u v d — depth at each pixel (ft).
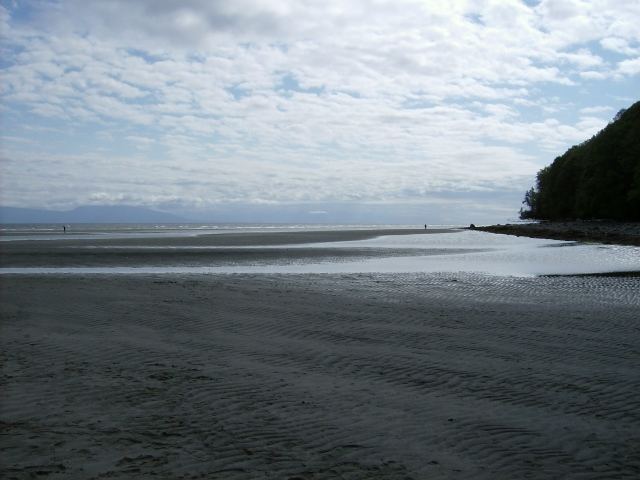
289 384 25.91
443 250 133.39
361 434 19.74
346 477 16.33
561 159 368.48
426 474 16.61
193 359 30.66
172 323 40.93
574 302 51.24
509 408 22.84
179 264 94.63
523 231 242.58
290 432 19.85
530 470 17.04
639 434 20.16
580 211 288.51
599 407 23.07
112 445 18.43
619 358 31.22
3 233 280.31
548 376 27.58
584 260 101.50
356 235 250.37
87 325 40.04
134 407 22.38
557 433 20.12
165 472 16.44
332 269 85.76
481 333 37.70
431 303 50.47
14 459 17.20
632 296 55.06
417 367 29.25
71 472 16.33
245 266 91.25
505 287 62.23
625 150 263.49
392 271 82.12
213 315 44.09
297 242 177.17
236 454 17.87
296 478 16.21
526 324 40.73
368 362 30.27
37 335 36.47
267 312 45.50
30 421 20.62
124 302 50.19
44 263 95.35
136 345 33.91
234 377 26.99
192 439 19.08
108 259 104.01
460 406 23.02
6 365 28.71
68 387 24.97
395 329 38.96
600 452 18.51
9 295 54.19
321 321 41.78
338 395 24.27
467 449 18.54
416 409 22.54
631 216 270.67
